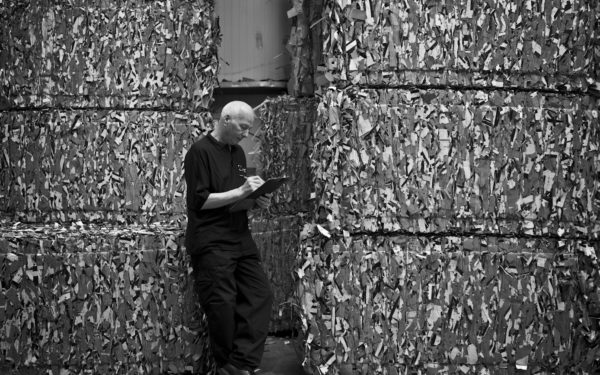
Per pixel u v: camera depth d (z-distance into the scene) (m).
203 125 3.97
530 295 3.55
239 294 3.72
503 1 3.53
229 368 3.63
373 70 3.53
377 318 3.55
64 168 3.87
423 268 3.54
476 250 3.54
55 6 3.85
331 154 3.53
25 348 3.67
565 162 3.56
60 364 3.70
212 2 4.07
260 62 4.95
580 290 3.56
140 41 3.88
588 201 3.57
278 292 4.65
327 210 3.54
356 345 3.54
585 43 3.57
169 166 3.94
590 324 3.56
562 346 3.56
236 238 3.64
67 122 3.86
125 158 3.89
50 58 3.86
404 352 3.54
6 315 3.66
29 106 3.89
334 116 3.53
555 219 3.56
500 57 3.54
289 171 4.66
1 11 3.90
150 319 3.76
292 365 4.11
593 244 3.59
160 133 3.92
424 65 3.53
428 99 3.53
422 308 3.54
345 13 3.52
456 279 3.54
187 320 3.79
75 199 3.88
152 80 3.90
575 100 3.58
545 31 3.55
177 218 3.96
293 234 4.66
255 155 4.81
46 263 3.68
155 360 3.77
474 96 3.54
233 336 3.66
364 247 3.55
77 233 3.73
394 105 3.53
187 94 3.95
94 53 3.86
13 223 3.87
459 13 3.52
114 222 3.90
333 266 3.54
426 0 3.51
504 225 3.55
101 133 3.87
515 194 3.55
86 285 3.70
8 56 3.90
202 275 3.61
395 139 3.53
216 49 4.06
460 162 3.54
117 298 3.73
